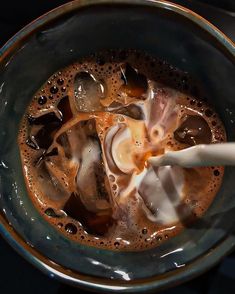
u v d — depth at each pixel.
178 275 0.12
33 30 0.12
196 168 0.14
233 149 0.11
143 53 0.14
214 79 0.13
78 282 0.12
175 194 0.14
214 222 0.13
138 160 0.14
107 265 0.13
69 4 0.12
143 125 0.14
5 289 0.15
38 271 0.15
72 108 0.14
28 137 0.14
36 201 0.14
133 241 0.14
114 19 0.13
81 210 0.14
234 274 0.15
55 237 0.14
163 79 0.14
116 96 0.14
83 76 0.14
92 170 0.14
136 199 0.14
